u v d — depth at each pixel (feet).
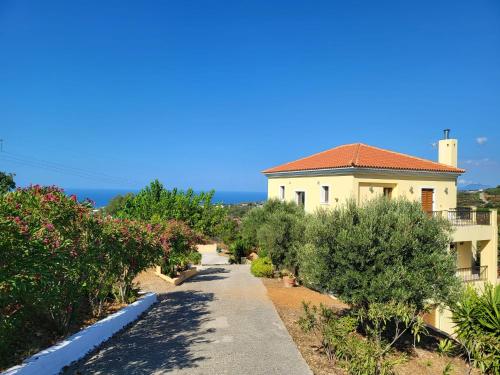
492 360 29.35
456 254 34.17
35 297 20.93
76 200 27.35
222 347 27.66
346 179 68.18
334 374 23.99
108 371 22.76
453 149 81.97
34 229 20.35
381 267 31.24
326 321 29.14
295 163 91.76
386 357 26.96
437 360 33.14
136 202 95.61
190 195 102.53
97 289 31.58
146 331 31.24
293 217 61.72
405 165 72.84
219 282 58.65
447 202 76.84
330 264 33.09
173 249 58.65
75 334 25.75
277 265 62.54
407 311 27.91
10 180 83.61
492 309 32.40
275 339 29.84
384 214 33.50
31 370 20.11
